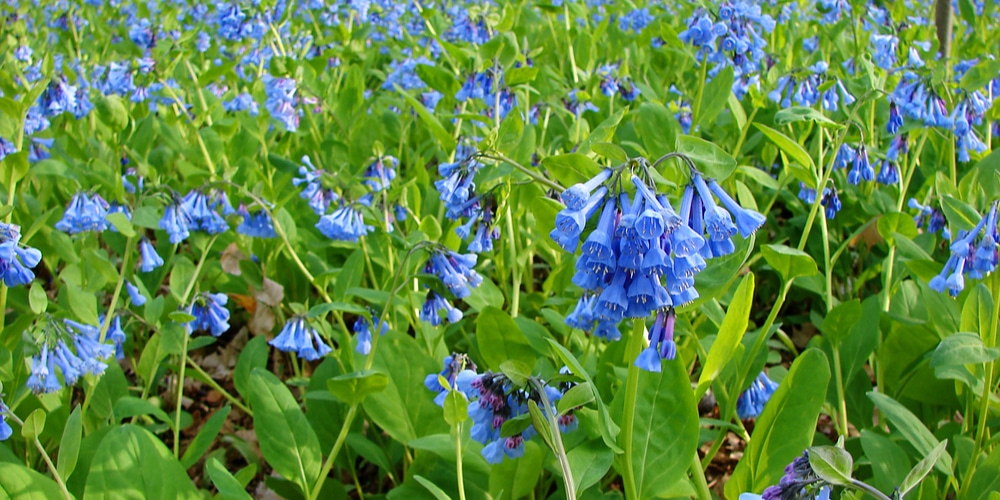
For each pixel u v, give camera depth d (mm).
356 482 552
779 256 445
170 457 399
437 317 527
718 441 502
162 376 674
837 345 535
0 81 686
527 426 363
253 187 735
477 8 883
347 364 581
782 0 1035
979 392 463
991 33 1181
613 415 422
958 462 469
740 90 816
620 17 1325
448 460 490
